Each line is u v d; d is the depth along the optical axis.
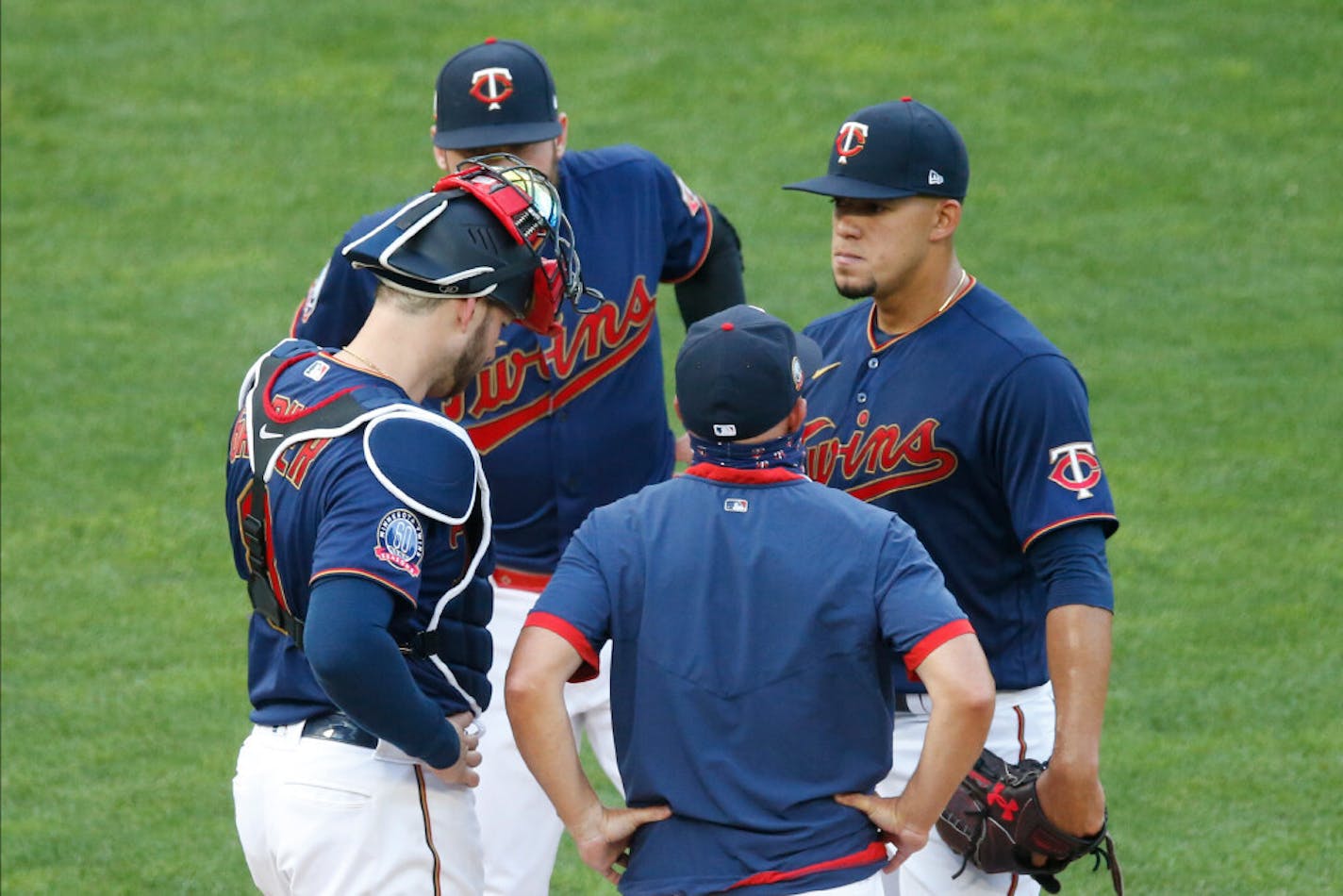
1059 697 12.88
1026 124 46.06
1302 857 19.55
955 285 14.10
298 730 11.90
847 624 10.86
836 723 10.98
